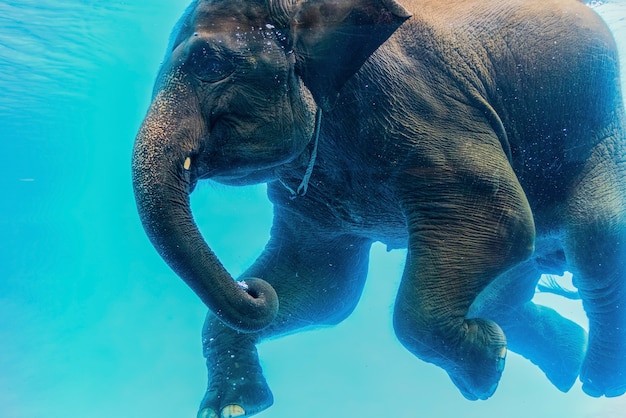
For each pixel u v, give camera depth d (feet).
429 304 13.39
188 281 10.08
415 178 13.66
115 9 27.09
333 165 14.05
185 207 10.14
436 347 13.60
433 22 14.56
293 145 11.75
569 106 15.97
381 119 13.42
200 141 10.59
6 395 23.59
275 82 11.08
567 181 16.61
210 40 10.61
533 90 15.47
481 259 13.53
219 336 15.76
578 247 16.55
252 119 11.09
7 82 35.86
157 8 26.71
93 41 30.40
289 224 16.17
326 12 11.05
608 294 17.71
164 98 10.52
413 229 13.88
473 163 13.58
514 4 15.83
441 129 13.75
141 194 9.93
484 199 13.57
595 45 16.21
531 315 20.97
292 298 16.47
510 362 23.86
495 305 18.72
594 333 18.89
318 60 11.37
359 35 11.25
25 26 28.58
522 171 16.16
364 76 13.20
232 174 11.69
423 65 14.01
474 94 14.39
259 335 16.07
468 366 13.82
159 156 10.05
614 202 16.40
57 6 26.73
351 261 17.13
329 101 11.84
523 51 15.38
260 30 10.93
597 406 20.68
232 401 14.89
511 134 15.52
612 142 16.87
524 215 13.89
